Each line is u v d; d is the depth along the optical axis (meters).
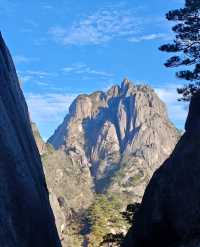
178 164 21.78
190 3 32.28
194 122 23.20
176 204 21.02
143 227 22.80
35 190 15.98
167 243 21.55
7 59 19.64
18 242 13.01
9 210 13.14
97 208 111.12
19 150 15.73
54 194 131.12
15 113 17.69
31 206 14.89
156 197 22.27
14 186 14.03
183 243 19.86
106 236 38.34
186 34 32.66
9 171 14.08
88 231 128.88
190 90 31.83
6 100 16.94
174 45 33.03
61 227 125.38
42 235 15.33
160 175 22.78
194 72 31.62
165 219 21.56
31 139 19.94
